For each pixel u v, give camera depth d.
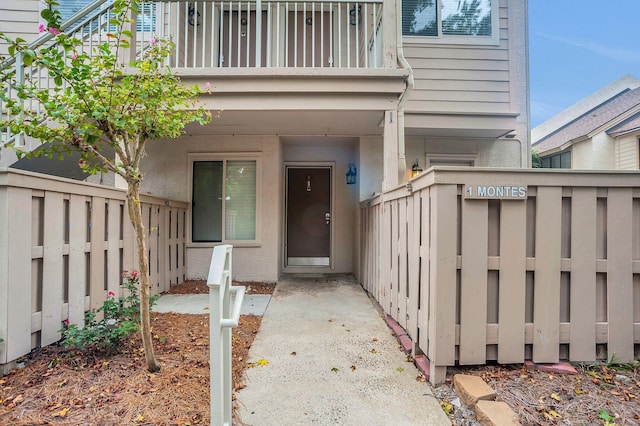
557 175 2.47
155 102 2.50
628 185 2.50
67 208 2.94
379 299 4.34
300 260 6.99
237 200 6.09
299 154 6.82
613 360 2.49
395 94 4.36
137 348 2.84
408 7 5.79
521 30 5.91
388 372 2.63
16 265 2.42
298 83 4.29
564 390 2.21
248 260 6.01
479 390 2.15
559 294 2.47
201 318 3.82
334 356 2.92
